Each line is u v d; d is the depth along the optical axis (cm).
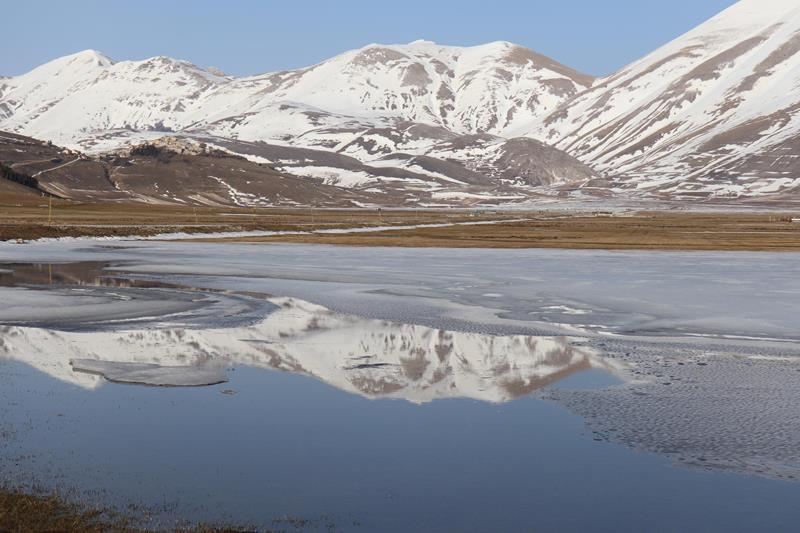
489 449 1636
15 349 2625
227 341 2828
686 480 1473
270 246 9056
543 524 1282
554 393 2100
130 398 2006
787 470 1524
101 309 3609
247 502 1343
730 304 3928
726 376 2294
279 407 1944
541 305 3872
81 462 1523
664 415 1886
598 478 1477
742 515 1321
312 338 2905
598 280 5150
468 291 4484
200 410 1903
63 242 9462
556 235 11231
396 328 3150
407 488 1423
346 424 1808
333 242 9800
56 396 2011
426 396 2066
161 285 4725
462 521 1288
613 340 2900
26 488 1373
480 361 2512
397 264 6488
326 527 1252
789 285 4866
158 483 1420
